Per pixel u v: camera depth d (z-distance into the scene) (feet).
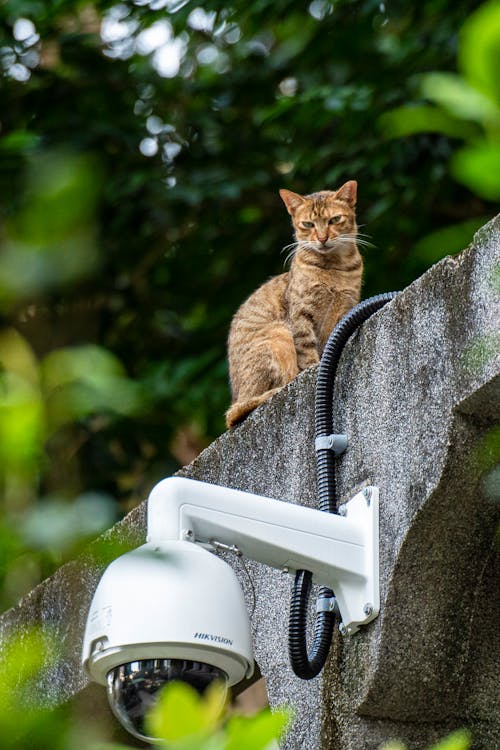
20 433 8.36
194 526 19.52
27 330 49.08
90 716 31.19
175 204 66.03
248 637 17.75
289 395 26.81
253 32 63.16
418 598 20.57
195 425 62.59
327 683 22.12
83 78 66.44
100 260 8.56
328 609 21.99
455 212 59.52
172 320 66.85
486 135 9.18
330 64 64.75
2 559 8.18
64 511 8.29
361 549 21.12
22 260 7.64
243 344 48.03
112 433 59.88
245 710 35.45
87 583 28.78
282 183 65.98
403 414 21.38
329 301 49.44
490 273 18.75
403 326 21.89
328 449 23.20
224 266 67.10
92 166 7.55
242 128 68.49
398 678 20.48
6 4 61.31
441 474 19.75
